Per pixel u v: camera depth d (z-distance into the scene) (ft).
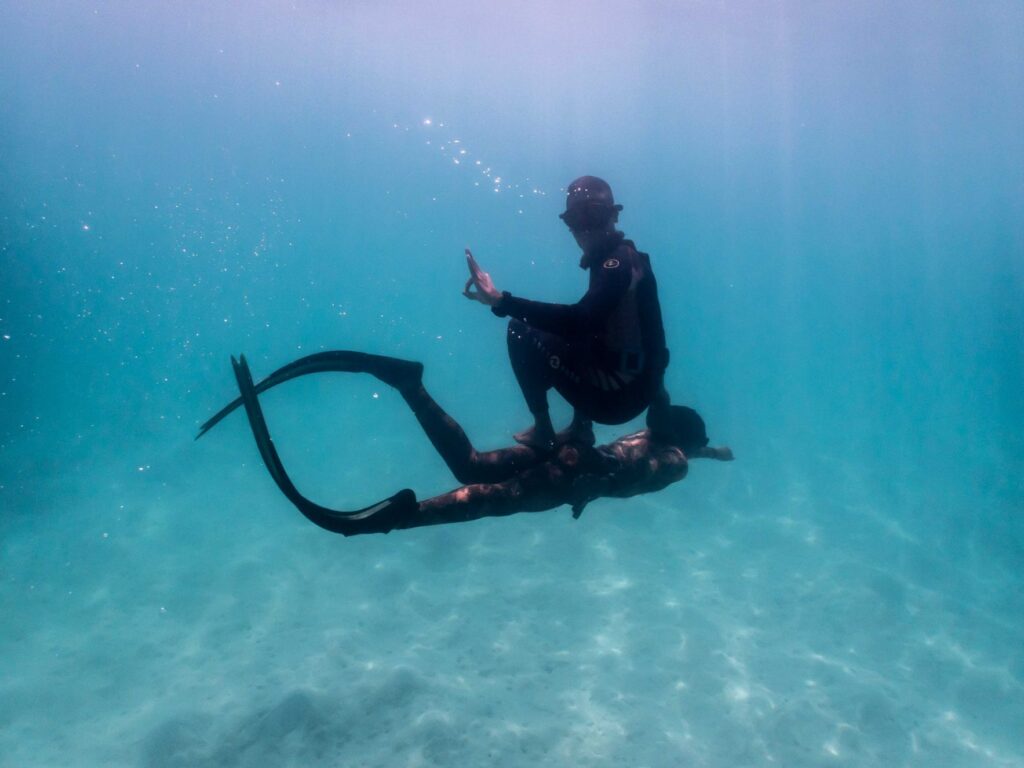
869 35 76.13
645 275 6.84
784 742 16.12
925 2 66.03
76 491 27.84
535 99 123.13
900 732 16.78
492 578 22.38
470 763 14.99
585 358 6.91
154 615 20.47
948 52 80.23
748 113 127.85
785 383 54.54
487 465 7.13
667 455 8.34
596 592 21.86
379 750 15.33
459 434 7.23
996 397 55.88
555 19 82.84
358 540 24.53
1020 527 29.01
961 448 40.14
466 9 80.38
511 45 94.02
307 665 18.12
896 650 20.16
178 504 27.09
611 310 6.31
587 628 20.03
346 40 92.89
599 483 7.16
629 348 6.85
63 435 33.06
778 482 32.60
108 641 19.31
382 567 22.82
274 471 5.10
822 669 18.95
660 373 7.22
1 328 46.09
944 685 18.72
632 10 76.38
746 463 34.71
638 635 19.75
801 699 17.61
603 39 89.97
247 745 15.48
